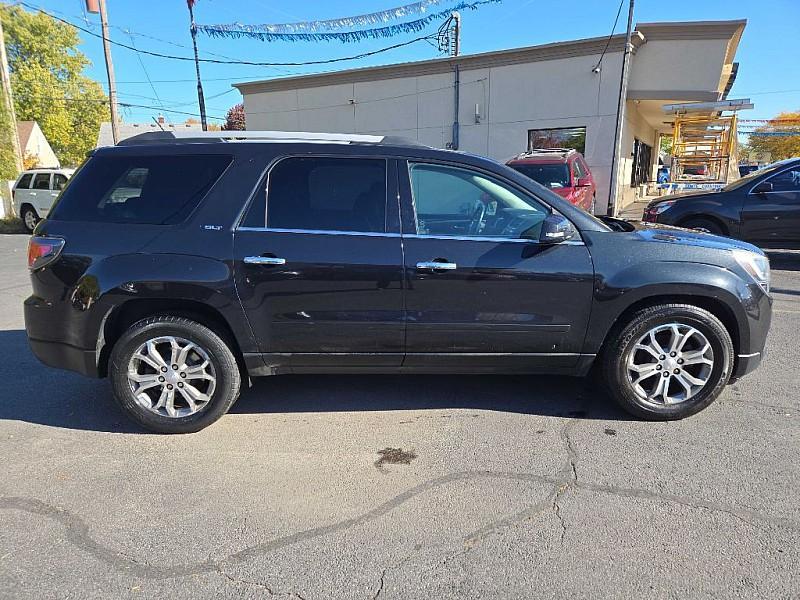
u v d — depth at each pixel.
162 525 2.68
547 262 3.47
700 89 15.70
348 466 3.21
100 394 4.29
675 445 3.39
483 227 3.57
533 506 2.80
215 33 16.34
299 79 21.30
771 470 3.10
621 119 15.37
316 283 3.44
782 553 2.43
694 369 3.69
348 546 2.52
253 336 3.51
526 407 3.97
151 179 3.58
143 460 3.29
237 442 3.51
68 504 2.85
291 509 2.80
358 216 3.50
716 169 17.02
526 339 3.57
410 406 4.01
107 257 3.44
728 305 3.54
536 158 11.47
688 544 2.50
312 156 3.55
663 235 3.72
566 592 2.23
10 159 21.89
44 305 3.55
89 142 49.56
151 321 3.49
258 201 3.51
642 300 3.59
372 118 20.36
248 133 3.79
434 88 19.02
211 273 3.40
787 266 9.17
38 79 45.03
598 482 3.01
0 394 4.27
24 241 15.74
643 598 2.19
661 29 15.45
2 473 3.15
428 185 3.57
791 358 4.88
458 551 2.48
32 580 2.31
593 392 4.22
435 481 3.04
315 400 4.13
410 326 3.51
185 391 3.57
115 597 2.22
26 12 43.94
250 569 2.38
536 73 17.28
